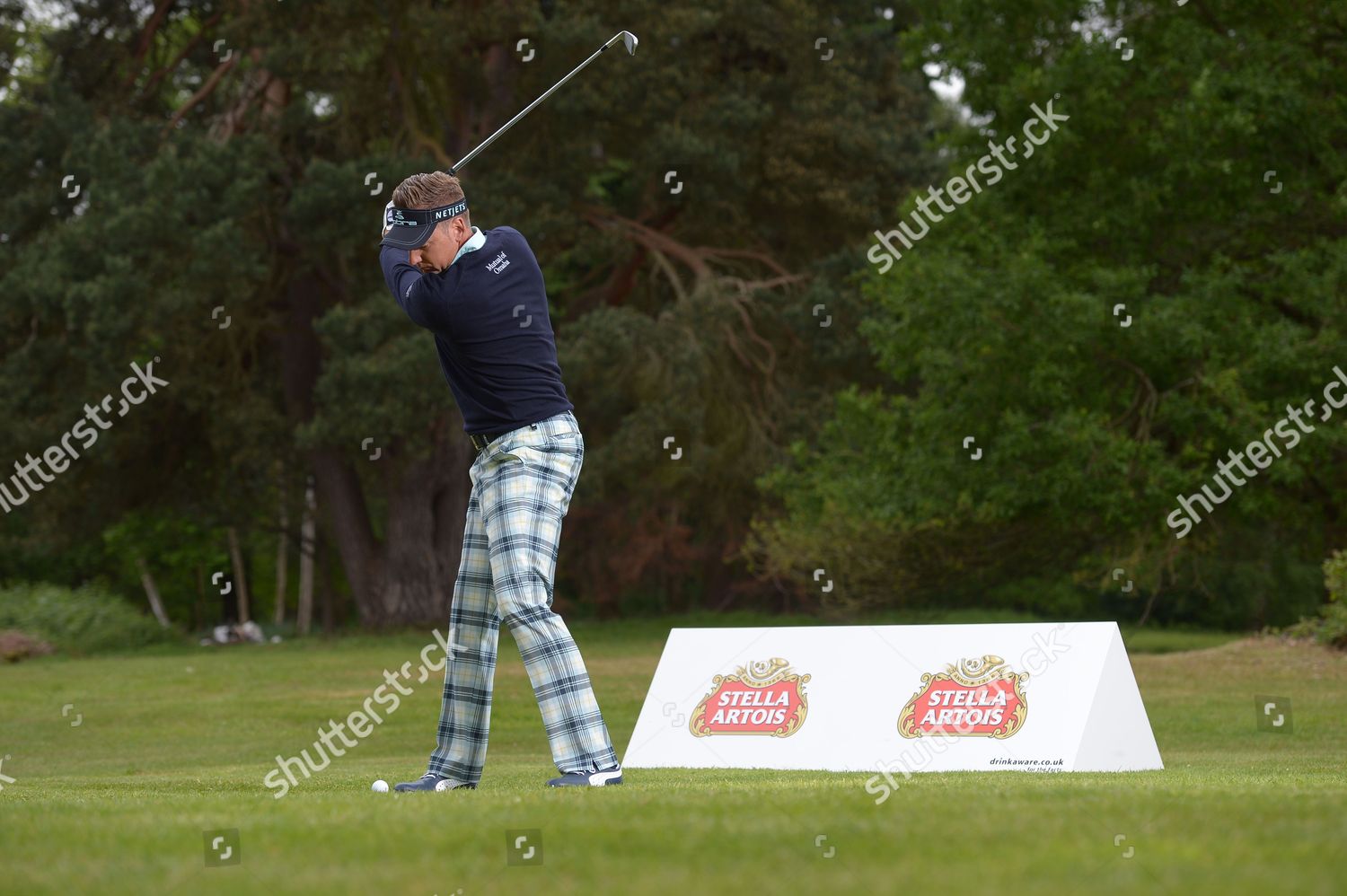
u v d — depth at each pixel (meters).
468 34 44.53
